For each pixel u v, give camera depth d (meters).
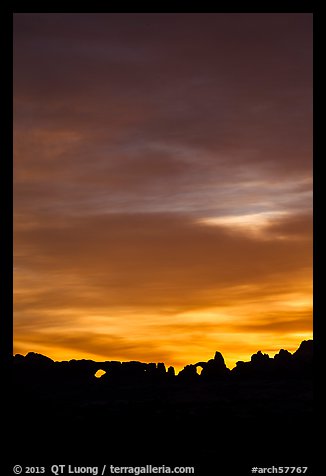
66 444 9.12
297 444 9.18
